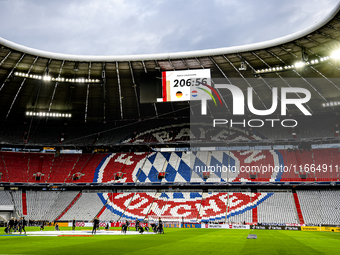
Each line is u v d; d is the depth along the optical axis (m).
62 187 59.66
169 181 55.97
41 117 62.94
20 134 63.72
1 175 57.16
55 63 45.00
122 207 53.72
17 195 56.34
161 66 46.84
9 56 42.16
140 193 56.78
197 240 24.05
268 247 18.77
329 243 22.23
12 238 24.02
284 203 49.44
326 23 33.03
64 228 44.75
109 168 61.16
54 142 63.94
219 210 50.47
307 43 38.19
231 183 53.50
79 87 52.12
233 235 30.75
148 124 67.38
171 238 26.16
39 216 52.59
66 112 60.81
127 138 64.69
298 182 50.56
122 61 44.69
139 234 31.77
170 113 62.19
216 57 43.47
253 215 48.34
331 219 44.47
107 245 19.38
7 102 55.75
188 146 63.31
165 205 53.06
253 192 53.19
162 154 63.31
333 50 39.75
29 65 45.12
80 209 53.97
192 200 53.47
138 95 55.03
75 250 16.28
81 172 60.66
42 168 60.94
